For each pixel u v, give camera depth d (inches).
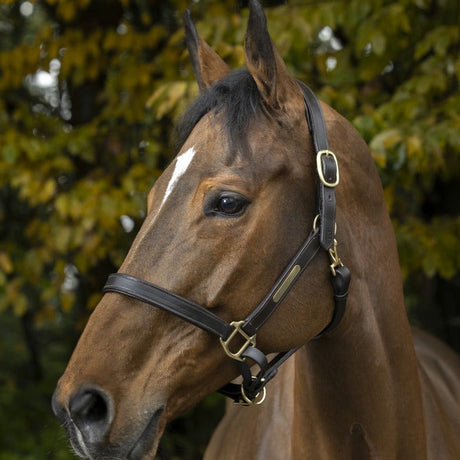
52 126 233.6
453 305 254.4
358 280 88.0
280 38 175.6
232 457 118.0
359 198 89.5
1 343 349.4
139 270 78.9
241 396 88.5
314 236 82.4
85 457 76.5
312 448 94.0
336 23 188.2
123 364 77.0
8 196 282.4
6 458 257.8
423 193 242.1
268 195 80.5
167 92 173.8
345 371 88.6
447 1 184.5
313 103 86.8
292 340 83.0
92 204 204.5
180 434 276.4
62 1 215.2
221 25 186.5
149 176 211.3
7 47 303.3
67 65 223.8
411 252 197.5
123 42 220.7
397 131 162.4
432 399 113.0
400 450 92.9
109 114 227.9
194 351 79.6
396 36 185.9
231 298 79.4
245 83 83.8
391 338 90.9
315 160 84.0
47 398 297.3
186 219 78.9
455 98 175.2
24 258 233.8
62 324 345.7
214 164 79.7
